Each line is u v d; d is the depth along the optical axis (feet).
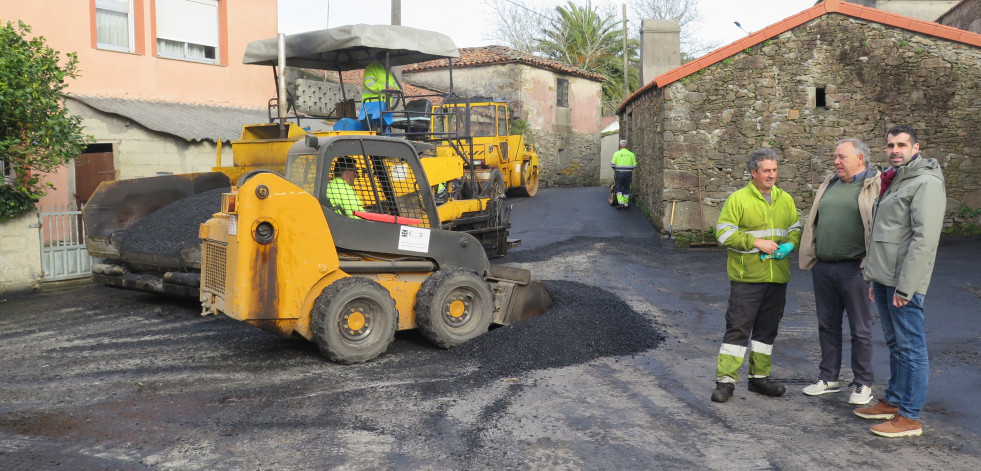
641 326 24.53
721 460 13.52
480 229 37.14
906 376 14.65
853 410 16.43
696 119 45.47
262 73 55.52
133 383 18.63
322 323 19.72
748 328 17.19
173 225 28.50
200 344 22.81
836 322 17.42
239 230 18.76
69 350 22.17
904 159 14.87
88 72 45.06
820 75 44.37
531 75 88.79
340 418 15.92
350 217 21.12
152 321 26.30
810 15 44.04
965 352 20.97
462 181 36.91
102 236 29.81
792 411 16.38
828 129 44.45
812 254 17.35
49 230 33.83
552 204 64.03
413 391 17.92
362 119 34.60
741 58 44.93
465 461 13.56
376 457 13.75
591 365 20.45
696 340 23.62
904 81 43.68
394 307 21.12
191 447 14.24
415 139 36.24
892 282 14.87
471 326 22.48
